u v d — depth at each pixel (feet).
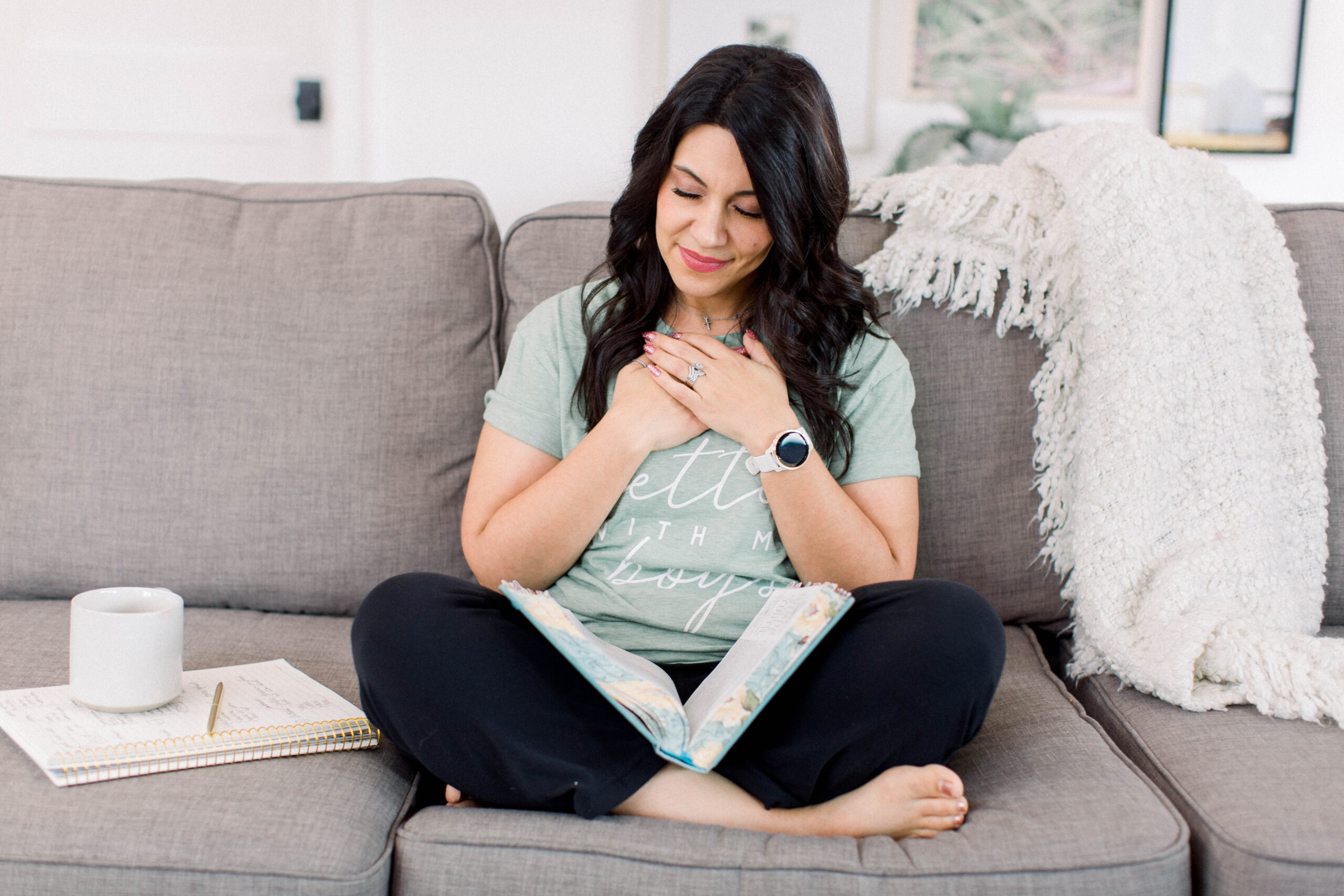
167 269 4.30
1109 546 3.87
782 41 6.81
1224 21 6.74
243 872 2.50
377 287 4.32
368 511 4.19
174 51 7.14
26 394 4.20
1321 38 6.77
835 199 3.43
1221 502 3.91
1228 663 3.39
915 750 2.80
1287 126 6.81
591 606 3.37
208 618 4.09
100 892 2.51
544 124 6.84
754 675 2.73
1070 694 3.76
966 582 4.22
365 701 2.96
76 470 4.17
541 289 4.42
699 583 3.34
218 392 4.22
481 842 2.63
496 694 2.76
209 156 7.24
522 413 3.63
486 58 6.77
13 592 4.21
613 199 6.89
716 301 3.74
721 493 3.41
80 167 7.19
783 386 3.45
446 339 4.33
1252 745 3.08
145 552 4.16
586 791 2.71
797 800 2.84
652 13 6.75
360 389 4.24
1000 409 4.21
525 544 3.35
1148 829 2.64
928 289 4.23
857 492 3.58
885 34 6.81
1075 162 4.22
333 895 2.50
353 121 6.82
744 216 3.34
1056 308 4.16
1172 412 3.93
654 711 2.68
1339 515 4.22
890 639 2.83
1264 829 2.64
